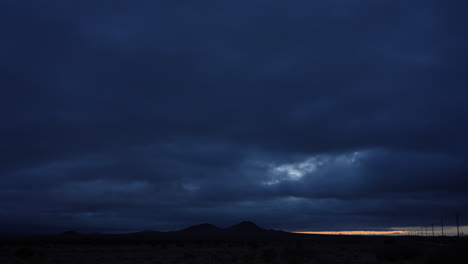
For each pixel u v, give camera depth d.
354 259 40.78
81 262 41.22
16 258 45.09
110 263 40.19
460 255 29.89
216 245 85.75
